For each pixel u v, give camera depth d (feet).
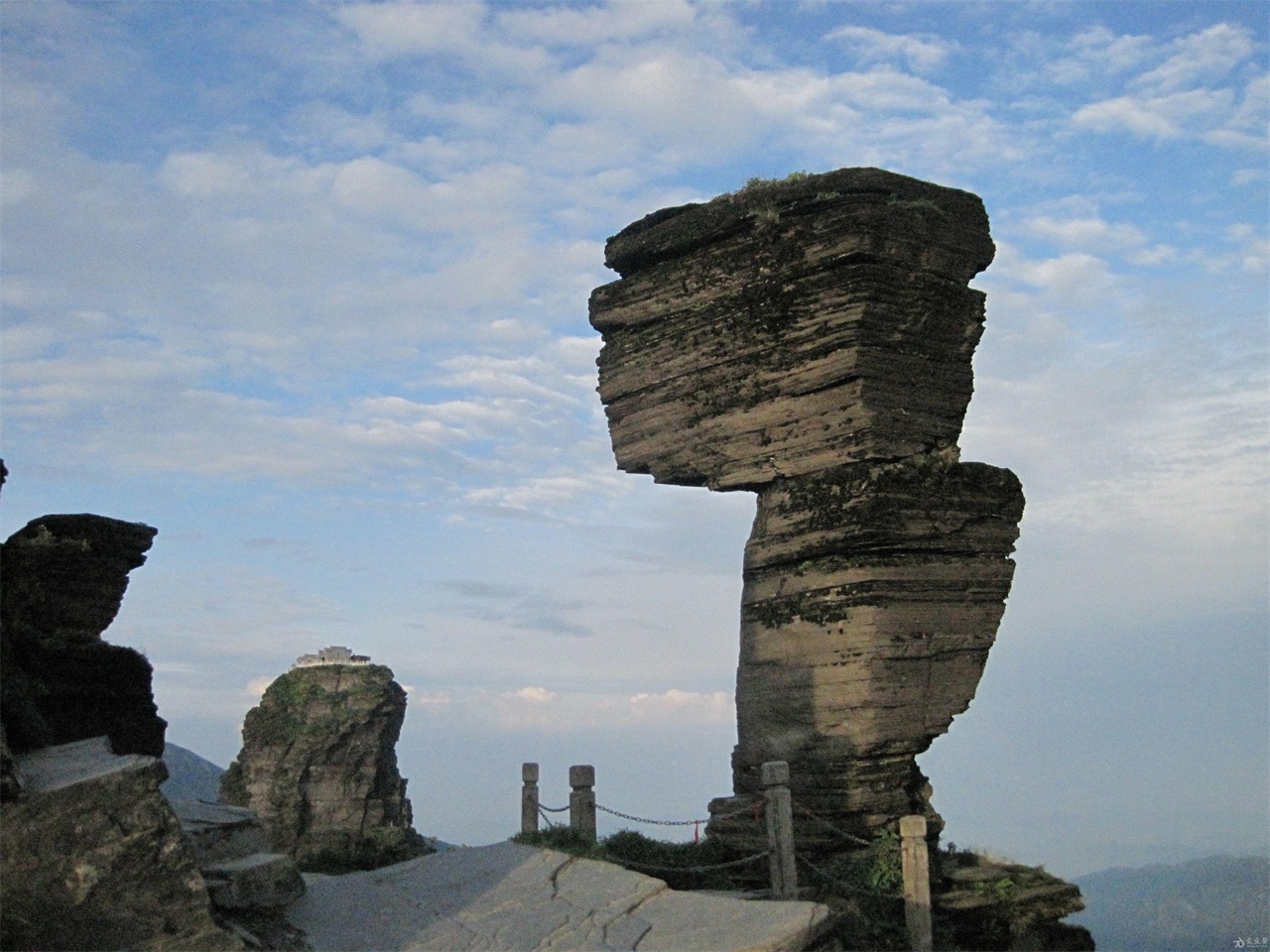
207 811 65.87
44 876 47.91
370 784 176.45
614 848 86.28
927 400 90.43
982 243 93.91
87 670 83.20
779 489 92.12
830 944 65.21
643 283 98.43
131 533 94.43
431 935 60.70
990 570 90.84
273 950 57.06
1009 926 83.25
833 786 85.61
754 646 91.76
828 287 89.20
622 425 99.81
